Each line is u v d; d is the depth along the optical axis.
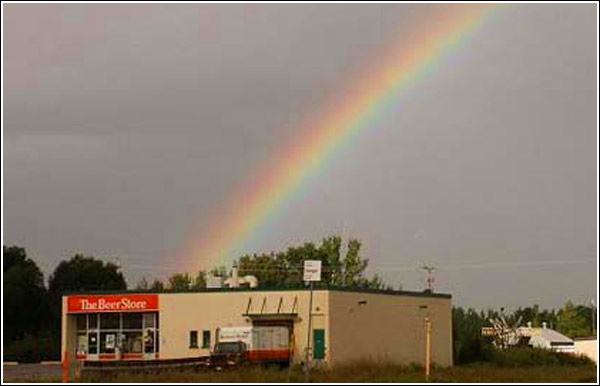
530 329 119.31
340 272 116.50
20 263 99.62
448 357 74.88
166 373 52.03
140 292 70.12
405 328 71.50
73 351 71.19
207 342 68.12
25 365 70.81
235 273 72.88
